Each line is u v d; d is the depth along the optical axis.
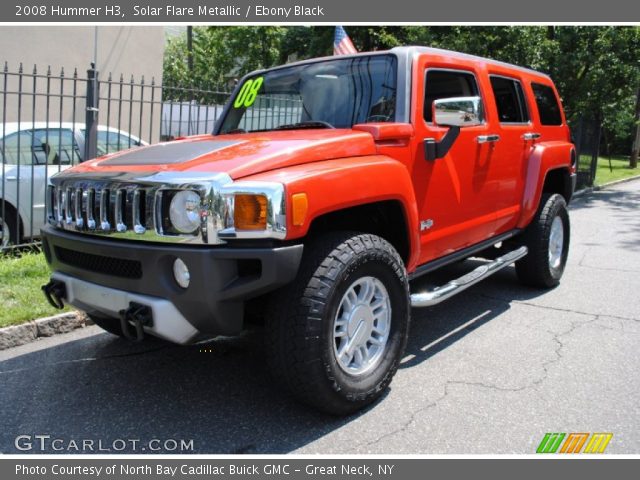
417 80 3.74
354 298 3.13
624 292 5.61
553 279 5.60
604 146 31.03
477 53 12.80
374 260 3.11
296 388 2.91
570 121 15.05
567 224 5.80
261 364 3.92
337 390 2.96
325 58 4.23
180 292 2.79
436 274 5.83
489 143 4.44
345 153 3.23
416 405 3.30
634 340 4.31
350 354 3.12
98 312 3.35
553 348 4.15
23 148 6.50
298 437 2.99
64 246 3.28
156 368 3.86
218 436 3.00
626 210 12.04
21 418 3.19
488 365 3.86
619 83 14.11
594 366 3.83
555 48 13.38
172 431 3.05
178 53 33.00
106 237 3.03
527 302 5.27
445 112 3.40
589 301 5.30
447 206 4.02
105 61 11.73
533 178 5.10
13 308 4.53
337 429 3.06
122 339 4.40
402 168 3.43
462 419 3.15
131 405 3.34
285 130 4.02
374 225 3.68
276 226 2.69
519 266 5.47
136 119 12.18
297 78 4.29
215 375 3.74
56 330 4.51
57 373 3.78
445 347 4.19
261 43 26.25
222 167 2.84
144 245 2.87
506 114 4.92
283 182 2.73
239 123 4.62
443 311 5.02
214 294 2.72
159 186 2.79
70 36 11.13
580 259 7.15
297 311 2.83
